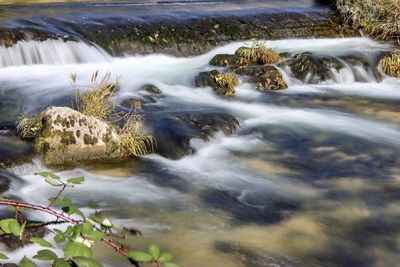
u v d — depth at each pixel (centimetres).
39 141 640
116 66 1097
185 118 794
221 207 580
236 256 483
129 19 1241
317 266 479
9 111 809
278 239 520
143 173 646
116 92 928
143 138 699
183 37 1231
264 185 645
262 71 1067
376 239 532
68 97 874
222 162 704
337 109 976
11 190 550
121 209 557
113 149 670
